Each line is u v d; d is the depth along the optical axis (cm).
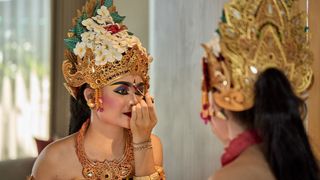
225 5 102
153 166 148
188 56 357
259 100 95
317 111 212
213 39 105
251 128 98
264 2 102
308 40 111
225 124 101
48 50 371
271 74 95
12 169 277
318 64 210
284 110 93
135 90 147
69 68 152
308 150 96
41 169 150
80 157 148
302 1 213
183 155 363
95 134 150
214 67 101
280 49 100
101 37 146
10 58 365
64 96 370
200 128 356
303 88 104
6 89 366
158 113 372
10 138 368
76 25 151
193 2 352
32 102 373
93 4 153
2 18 361
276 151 93
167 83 369
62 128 371
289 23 104
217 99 100
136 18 372
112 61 144
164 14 370
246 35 100
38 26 371
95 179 146
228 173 92
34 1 369
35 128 374
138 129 145
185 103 362
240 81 98
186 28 357
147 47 377
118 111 145
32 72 372
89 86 148
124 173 148
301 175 93
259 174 92
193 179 358
